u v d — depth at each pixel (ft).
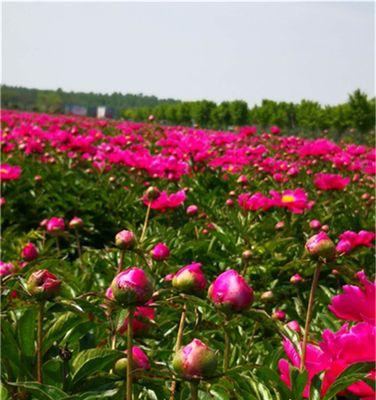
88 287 9.92
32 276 4.92
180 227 17.15
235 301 4.71
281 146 34.81
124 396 5.06
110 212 21.93
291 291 13.42
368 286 4.21
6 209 21.38
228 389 5.01
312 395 4.37
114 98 522.06
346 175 24.63
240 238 15.05
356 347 3.76
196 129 43.32
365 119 126.82
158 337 6.24
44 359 5.69
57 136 26.27
